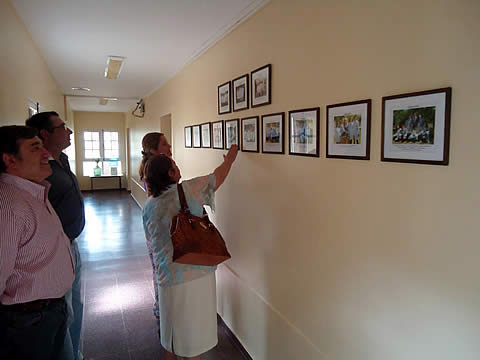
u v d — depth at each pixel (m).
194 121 3.50
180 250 1.64
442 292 1.05
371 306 1.34
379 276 1.29
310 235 1.71
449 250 1.03
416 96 1.10
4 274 1.20
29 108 2.70
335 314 1.55
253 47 2.20
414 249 1.14
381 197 1.27
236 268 2.60
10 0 2.03
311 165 1.68
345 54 1.42
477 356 0.97
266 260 2.14
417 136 1.10
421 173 1.11
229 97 2.58
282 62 1.88
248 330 2.39
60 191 1.93
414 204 1.14
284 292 1.96
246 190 2.37
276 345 2.05
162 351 2.40
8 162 1.27
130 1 2.09
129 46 3.07
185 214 1.76
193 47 3.10
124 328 2.68
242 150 2.39
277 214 2.00
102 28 2.58
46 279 1.33
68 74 4.32
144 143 2.61
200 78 3.27
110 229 5.93
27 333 1.31
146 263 4.14
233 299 2.63
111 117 11.00
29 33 2.66
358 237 1.39
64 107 6.32
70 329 2.20
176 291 1.80
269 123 2.03
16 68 2.19
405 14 1.14
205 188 1.98
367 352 1.37
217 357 2.36
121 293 3.29
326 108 1.54
